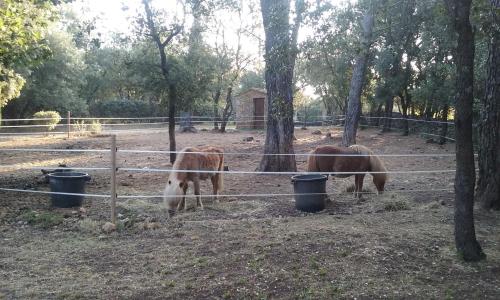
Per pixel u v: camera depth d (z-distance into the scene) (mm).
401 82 23172
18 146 19312
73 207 7852
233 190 9734
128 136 25250
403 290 4504
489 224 6758
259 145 20031
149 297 4367
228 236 6180
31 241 6043
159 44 12422
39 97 31328
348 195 9109
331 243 5770
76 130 26906
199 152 7906
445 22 7711
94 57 41094
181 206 7859
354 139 16953
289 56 5570
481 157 7711
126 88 44219
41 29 9469
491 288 4578
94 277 4852
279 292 4441
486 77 7598
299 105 43875
